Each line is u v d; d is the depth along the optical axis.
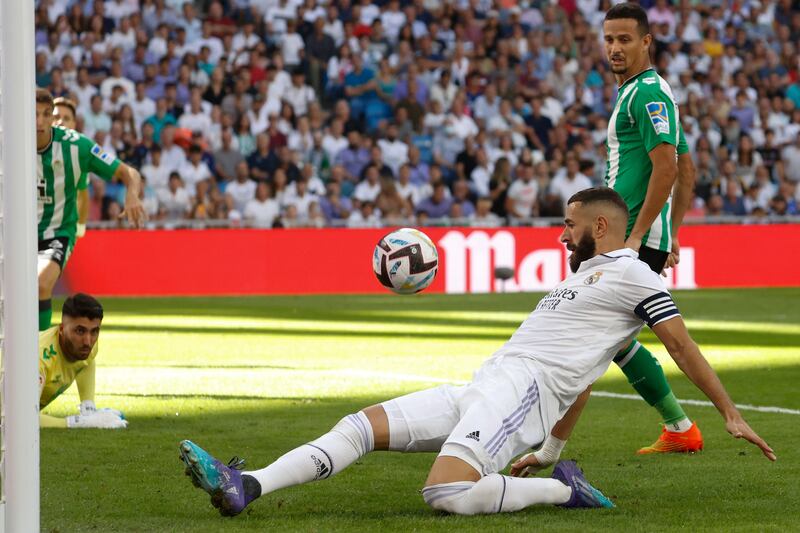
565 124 56.47
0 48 8.51
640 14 14.13
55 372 14.78
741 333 30.02
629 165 14.38
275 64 54.12
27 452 8.45
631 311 10.59
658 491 11.12
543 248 47.31
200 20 55.53
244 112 52.50
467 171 53.22
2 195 8.47
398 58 55.91
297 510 10.14
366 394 18.47
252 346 26.61
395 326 32.12
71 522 9.60
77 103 50.66
